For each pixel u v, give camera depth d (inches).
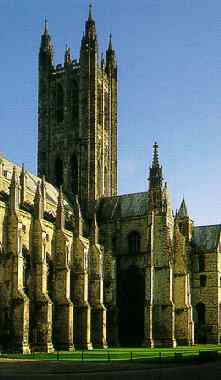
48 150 6240.2
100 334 4817.9
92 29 6269.7
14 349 3752.5
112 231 5689.0
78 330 4616.1
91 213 5871.1
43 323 4065.0
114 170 6476.4
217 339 5895.7
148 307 5191.9
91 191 5964.6
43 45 6491.1
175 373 2359.7
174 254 5713.6
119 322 5383.9
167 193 5654.5
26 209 4608.8
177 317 5551.2
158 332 5226.4
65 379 2149.4
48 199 5329.7
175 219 5816.9
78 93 6215.6
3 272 3922.2
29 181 5300.2
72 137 6141.7
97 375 2278.5
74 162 6136.8
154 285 5334.6
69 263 4709.6
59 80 6343.5
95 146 6058.1
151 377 2233.0
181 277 5644.7
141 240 5526.6
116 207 5880.9
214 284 6053.2
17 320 3796.8
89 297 4953.3
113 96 6614.2
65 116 6205.7
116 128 6589.6
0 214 3993.6
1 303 3865.7
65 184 6063.0
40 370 2454.5
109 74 6599.4
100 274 4987.7
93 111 6112.2
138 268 5452.8
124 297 5442.9
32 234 4281.5
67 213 5383.9
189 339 5467.5
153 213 5477.4
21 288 3880.4
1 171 4653.1
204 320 6023.6
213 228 6407.5
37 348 4015.8
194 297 6112.2
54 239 4562.0
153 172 5585.6
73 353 3782.0
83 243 4810.5
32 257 4229.8
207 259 6161.4
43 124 6309.1
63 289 4421.8
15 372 2370.8
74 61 6318.9
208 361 2962.6
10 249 3951.8
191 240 6363.2
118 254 5580.7
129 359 3085.6
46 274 4237.2
